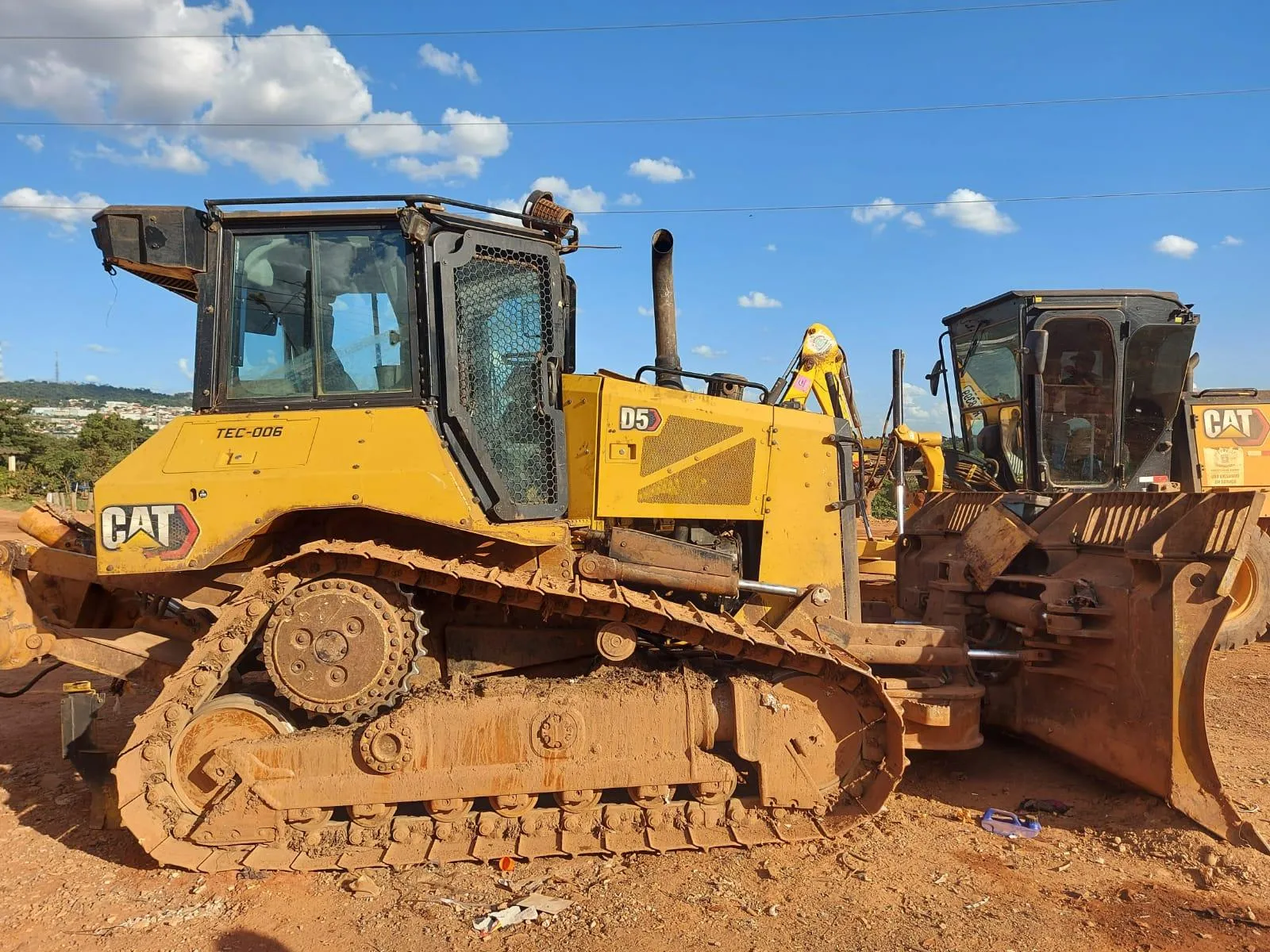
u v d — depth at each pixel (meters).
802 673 4.38
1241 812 4.48
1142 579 4.50
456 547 4.36
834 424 5.24
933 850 4.19
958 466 9.42
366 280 4.30
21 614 4.57
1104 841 4.28
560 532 4.29
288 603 3.94
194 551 3.86
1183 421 8.75
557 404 4.55
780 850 4.16
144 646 4.59
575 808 4.18
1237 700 6.82
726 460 4.93
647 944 3.33
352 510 4.14
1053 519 5.44
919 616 6.50
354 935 3.44
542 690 4.20
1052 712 5.07
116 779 4.18
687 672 4.33
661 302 5.66
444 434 4.19
